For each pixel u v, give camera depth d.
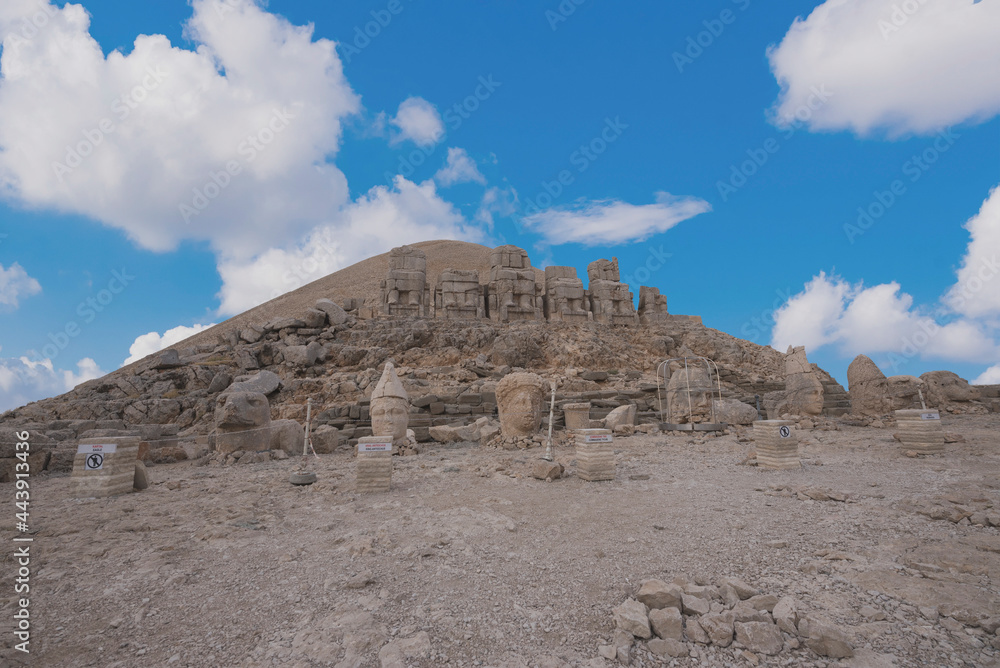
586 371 22.00
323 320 25.39
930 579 3.87
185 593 4.14
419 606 3.73
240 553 5.14
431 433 16.36
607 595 3.81
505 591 3.95
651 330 29.02
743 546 4.74
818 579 3.95
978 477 7.51
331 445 14.69
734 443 12.92
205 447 14.32
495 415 18.23
